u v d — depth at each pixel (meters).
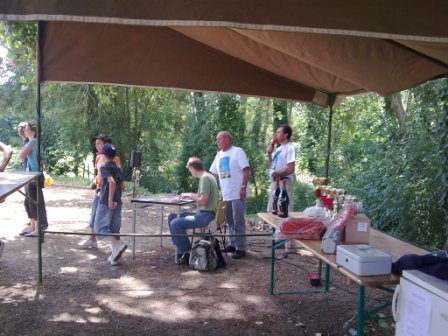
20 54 7.67
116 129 14.43
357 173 8.69
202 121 12.23
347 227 3.33
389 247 3.44
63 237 6.88
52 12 2.47
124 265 5.57
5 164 5.70
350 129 10.97
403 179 7.05
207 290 4.77
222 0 2.60
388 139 7.98
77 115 14.04
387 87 4.55
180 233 5.56
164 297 4.53
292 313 4.20
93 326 3.81
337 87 5.65
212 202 5.60
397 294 2.61
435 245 6.73
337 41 3.81
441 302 2.27
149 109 14.80
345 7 2.70
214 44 5.02
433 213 6.75
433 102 6.91
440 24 2.77
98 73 5.00
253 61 5.26
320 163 10.62
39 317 3.94
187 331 3.77
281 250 6.57
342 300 4.56
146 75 5.21
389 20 2.73
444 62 4.05
